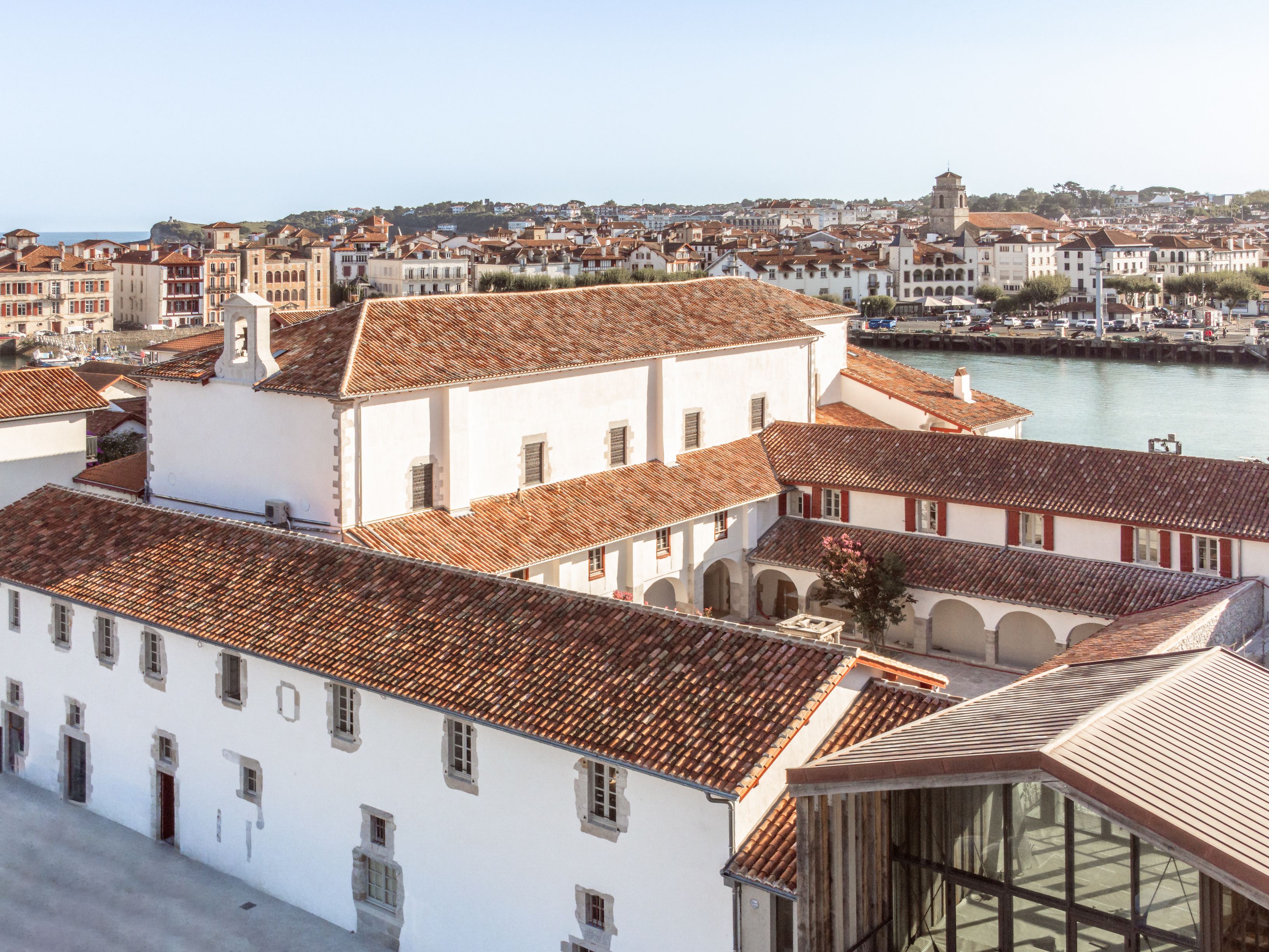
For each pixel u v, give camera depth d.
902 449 67.88
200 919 39.75
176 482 59.50
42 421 68.88
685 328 68.94
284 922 39.75
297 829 40.44
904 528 65.75
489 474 58.41
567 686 34.94
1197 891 24.50
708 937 31.44
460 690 35.69
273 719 40.62
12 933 38.59
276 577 43.72
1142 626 51.91
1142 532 58.84
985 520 63.19
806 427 72.38
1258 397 166.25
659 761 31.41
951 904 28.45
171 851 44.44
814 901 28.30
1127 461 61.50
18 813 47.00
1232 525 56.09
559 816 34.16
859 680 34.91
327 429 52.97
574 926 34.22
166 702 43.97
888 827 29.27
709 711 32.84
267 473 55.66
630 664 35.28
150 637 44.41
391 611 40.28
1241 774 25.28
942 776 25.53
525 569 56.66
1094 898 25.98
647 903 32.62
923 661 62.88
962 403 81.19
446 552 53.69
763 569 68.06
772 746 31.06
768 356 73.50
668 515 62.56
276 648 39.62
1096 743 25.53
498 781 35.34
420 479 55.84
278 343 57.75
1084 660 47.66
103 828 45.97
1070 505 60.28
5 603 49.84
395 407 54.28
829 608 68.31
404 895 37.94
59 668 47.78
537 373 59.12
